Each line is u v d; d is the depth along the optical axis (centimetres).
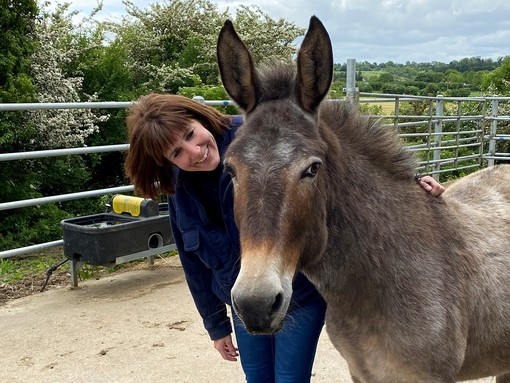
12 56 509
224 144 121
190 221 120
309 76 103
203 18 902
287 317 122
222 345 140
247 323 88
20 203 262
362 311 114
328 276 112
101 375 181
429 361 111
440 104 508
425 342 110
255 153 95
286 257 92
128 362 189
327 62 101
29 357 193
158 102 117
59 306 238
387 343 113
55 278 275
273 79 107
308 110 104
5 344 203
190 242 120
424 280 112
